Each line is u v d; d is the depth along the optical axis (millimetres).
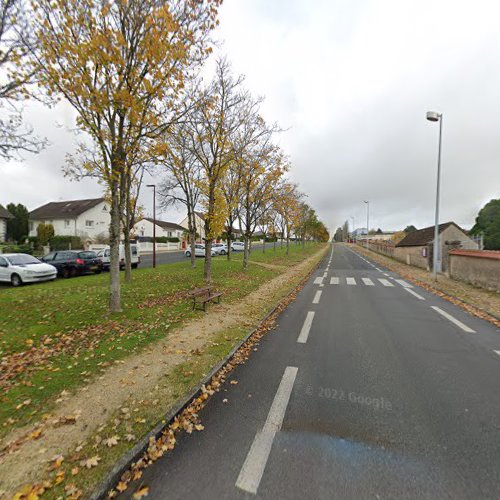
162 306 7492
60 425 2799
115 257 6738
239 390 3521
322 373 3959
